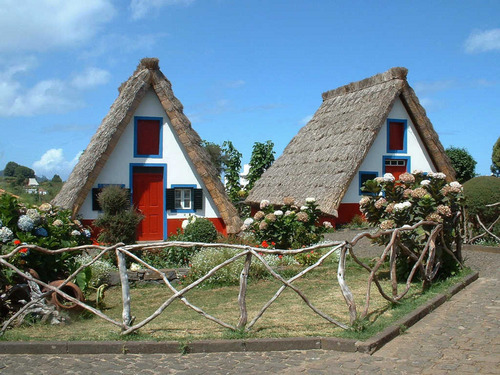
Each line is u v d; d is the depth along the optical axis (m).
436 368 5.29
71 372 5.37
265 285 9.73
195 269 10.01
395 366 5.38
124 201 11.32
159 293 9.34
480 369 5.22
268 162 28.17
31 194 15.44
